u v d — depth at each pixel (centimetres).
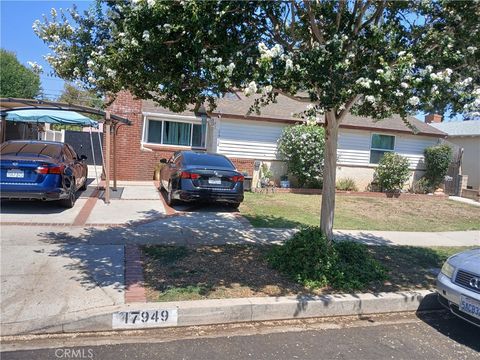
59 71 553
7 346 390
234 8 463
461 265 486
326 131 626
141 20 423
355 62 499
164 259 634
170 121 1758
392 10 563
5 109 1170
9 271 549
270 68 441
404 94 451
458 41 516
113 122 1284
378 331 475
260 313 479
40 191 892
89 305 453
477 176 2158
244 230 873
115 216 932
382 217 1216
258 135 1638
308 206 1259
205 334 439
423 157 1917
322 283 559
